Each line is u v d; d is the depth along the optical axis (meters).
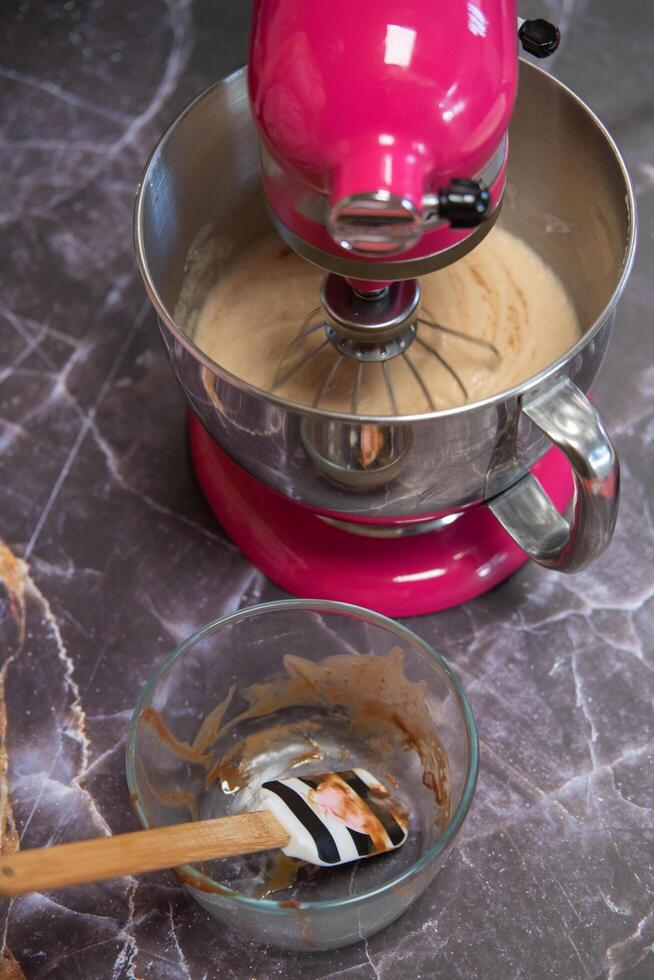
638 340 0.96
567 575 0.88
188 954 0.77
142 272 0.75
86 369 0.96
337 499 0.77
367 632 0.79
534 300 0.92
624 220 0.80
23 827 0.81
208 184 0.87
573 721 0.83
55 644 0.86
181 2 1.12
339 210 0.63
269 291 0.93
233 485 0.88
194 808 0.80
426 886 0.73
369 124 0.63
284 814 0.74
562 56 1.07
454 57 0.64
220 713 0.82
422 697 0.79
